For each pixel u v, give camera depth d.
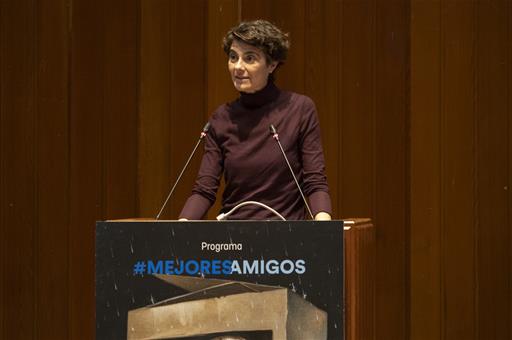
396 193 9.33
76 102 9.77
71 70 9.75
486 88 9.13
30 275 9.73
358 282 5.24
